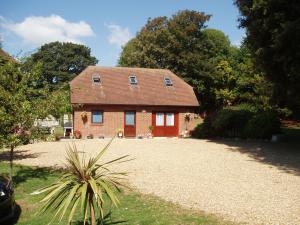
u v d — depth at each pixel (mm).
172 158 17828
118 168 14930
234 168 15008
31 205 9531
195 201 9961
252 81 38000
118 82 33500
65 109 11523
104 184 5887
